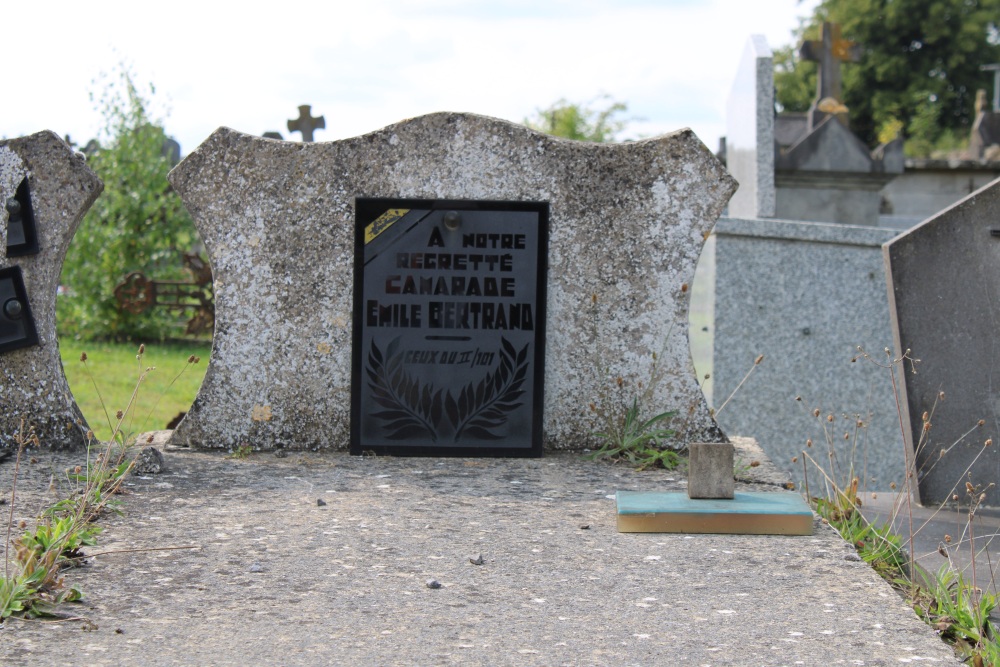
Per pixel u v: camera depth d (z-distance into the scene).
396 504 4.14
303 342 5.09
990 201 4.88
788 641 2.84
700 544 3.72
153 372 11.20
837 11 45.88
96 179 4.99
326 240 5.07
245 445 5.09
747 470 4.77
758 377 7.77
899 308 4.96
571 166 5.07
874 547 3.98
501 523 3.92
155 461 4.56
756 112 10.07
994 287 4.89
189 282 14.04
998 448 4.87
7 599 2.89
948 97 45.12
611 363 5.14
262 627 2.87
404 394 5.02
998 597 3.36
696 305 8.33
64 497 4.05
